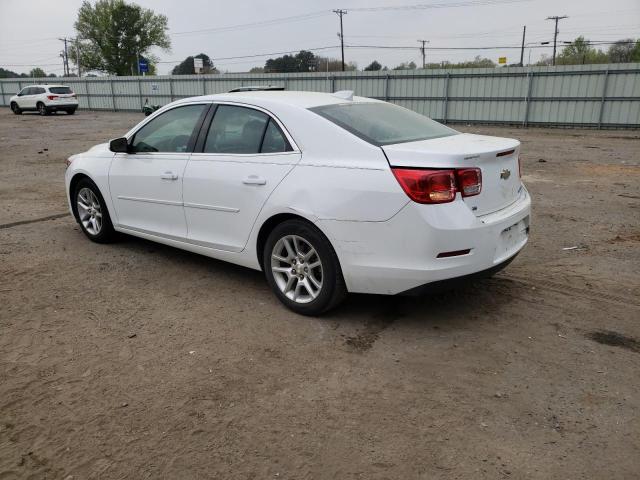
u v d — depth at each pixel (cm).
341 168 369
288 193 390
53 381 320
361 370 334
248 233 427
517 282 480
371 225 355
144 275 496
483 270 366
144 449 262
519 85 2480
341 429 277
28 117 3170
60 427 278
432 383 320
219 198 441
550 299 442
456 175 345
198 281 482
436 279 349
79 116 3331
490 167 370
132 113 3825
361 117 411
